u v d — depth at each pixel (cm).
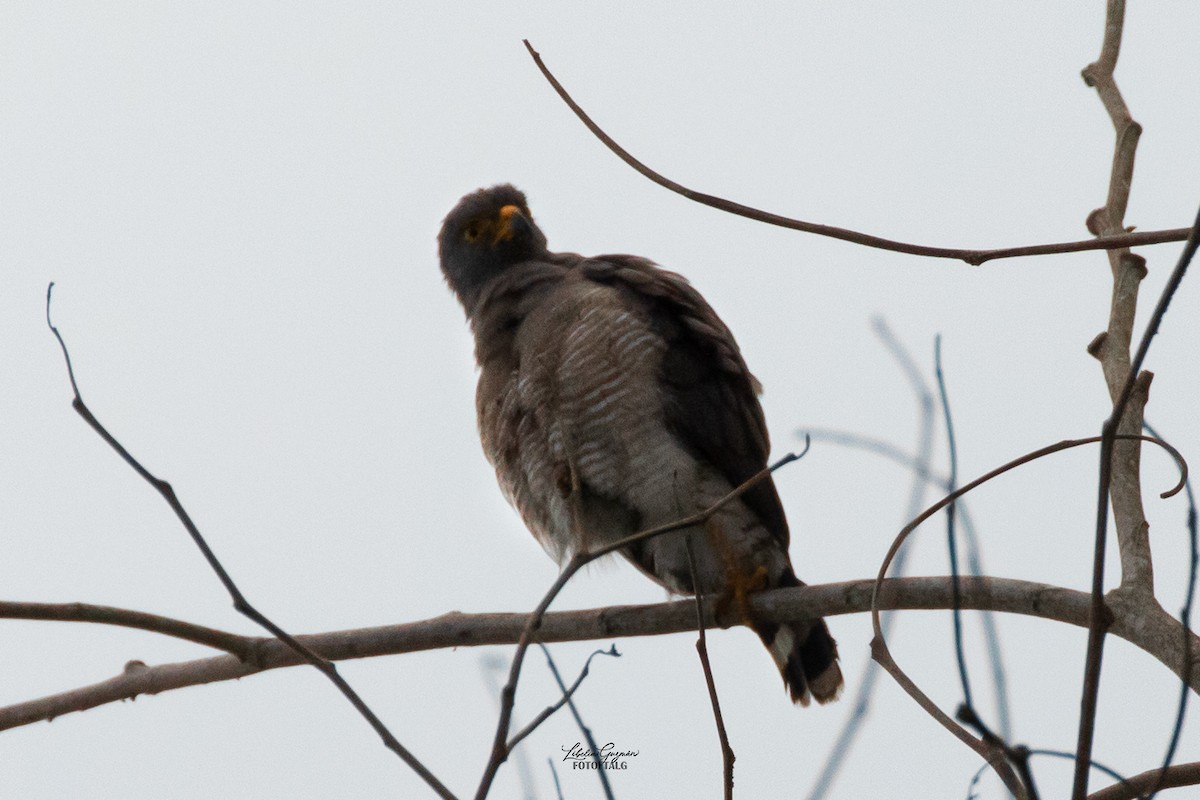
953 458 561
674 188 730
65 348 679
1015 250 720
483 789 601
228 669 973
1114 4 958
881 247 723
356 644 981
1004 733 482
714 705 656
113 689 986
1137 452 758
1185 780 621
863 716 553
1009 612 777
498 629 997
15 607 802
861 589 963
